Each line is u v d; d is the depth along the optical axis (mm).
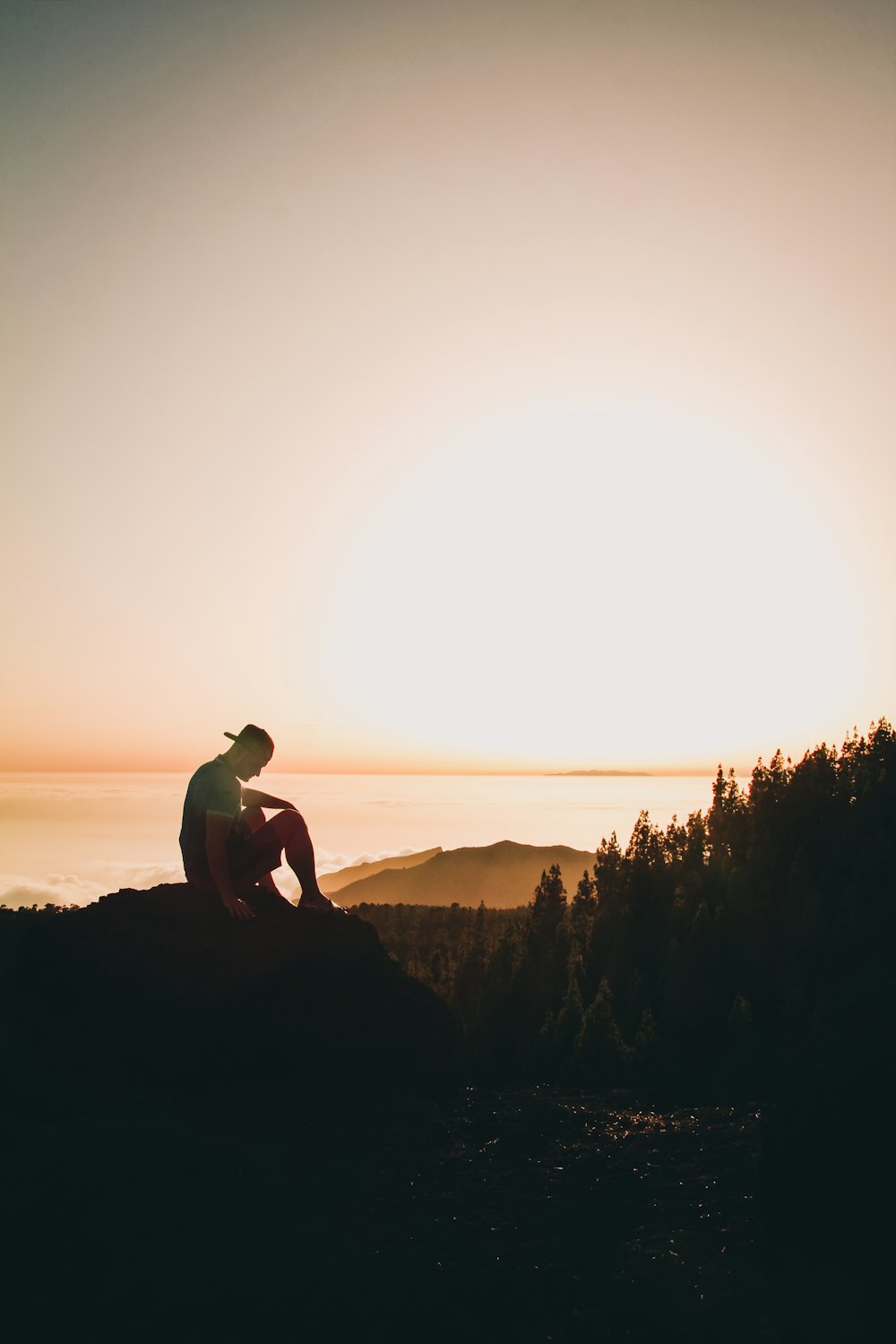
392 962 9789
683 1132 7434
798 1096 5367
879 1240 4523
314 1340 4289
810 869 49219
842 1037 5379
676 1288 4762
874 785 51000
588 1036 36594
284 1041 8875
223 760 9430
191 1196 5848
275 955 9141
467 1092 9062
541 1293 4754
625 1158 6777
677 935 53375
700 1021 40844
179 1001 8867
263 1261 5082
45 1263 4941
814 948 41250
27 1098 7676
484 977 62906
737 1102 9070
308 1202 5902
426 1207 5863
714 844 60219
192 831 9297
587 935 62844
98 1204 5648
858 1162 4766
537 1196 6059
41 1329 4336
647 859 61500
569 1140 7215
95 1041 8672
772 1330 4312
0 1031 8836
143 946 9172
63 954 9172
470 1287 4816
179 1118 7453
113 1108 7645
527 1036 47812
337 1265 5039
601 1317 4488
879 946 37281
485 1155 6816
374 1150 6875
